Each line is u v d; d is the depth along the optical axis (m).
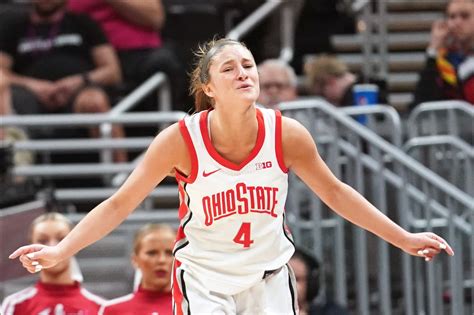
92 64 18.55
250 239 8.22
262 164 8.20
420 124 16.75
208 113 8.32
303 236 15.28
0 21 18.53
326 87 17.66
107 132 16.77
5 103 17.44
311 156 8.37
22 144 16.45
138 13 19.09
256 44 22.14
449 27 17.86
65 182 18.17
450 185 14.79
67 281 13.23
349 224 15.72
